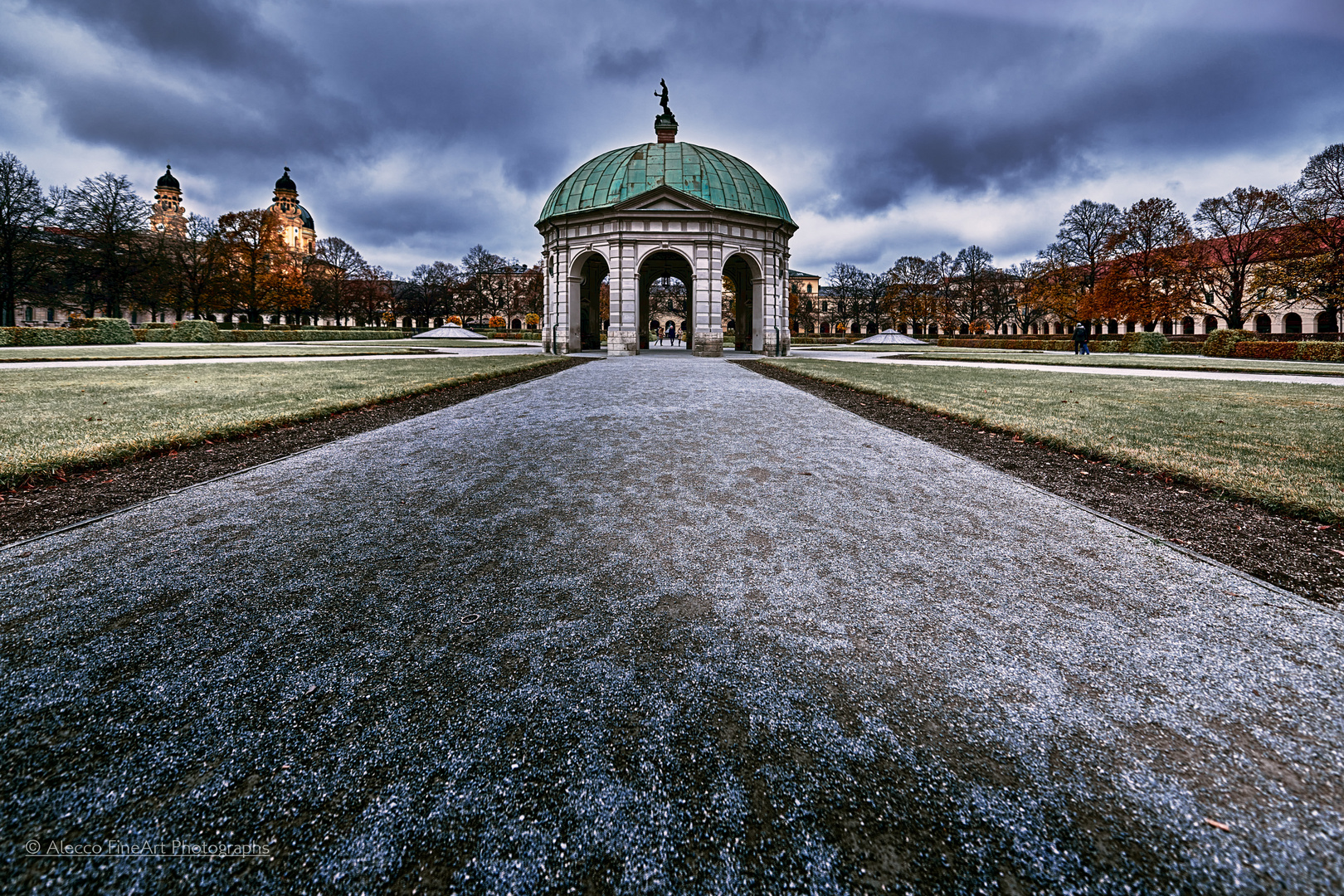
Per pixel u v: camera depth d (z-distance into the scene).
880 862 1.73
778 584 3.52
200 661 2.65
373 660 2.68
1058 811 1.90
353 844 1.77
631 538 4.26
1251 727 2.27
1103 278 54.94
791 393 13.47
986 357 32.66
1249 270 48.78
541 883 1.66
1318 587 3.44
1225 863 1.73
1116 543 4.20
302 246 117.19
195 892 1.62
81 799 1.91
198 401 10.74
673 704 2.38
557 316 34.22
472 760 2.08
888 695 2.45
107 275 56.31
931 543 4.19
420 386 13.19
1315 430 8.34
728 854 1.75
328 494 5.36
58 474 5.81
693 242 31.41
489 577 3.59
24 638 2.83
